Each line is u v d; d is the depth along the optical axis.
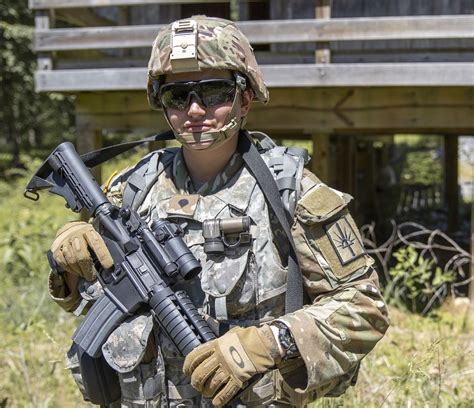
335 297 2.06
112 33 6.22
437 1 6.86
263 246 2.10
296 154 2.18
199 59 2.05
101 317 2.13
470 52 5.92
